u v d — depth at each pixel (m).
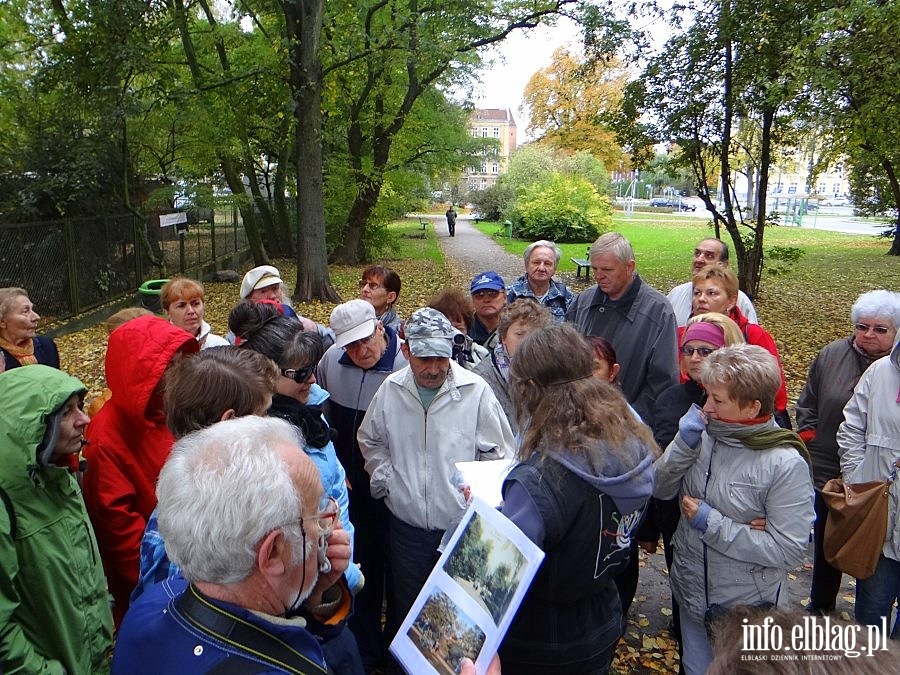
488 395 2.75
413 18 13.70
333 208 20.53
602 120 14.10
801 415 3.45
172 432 1.86
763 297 14.72
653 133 13.48
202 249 17.83
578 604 1.78
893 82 9.02
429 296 15.32
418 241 31.73
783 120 12.21
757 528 2.24
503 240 33.62
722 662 0.95
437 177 23.83
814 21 8.99
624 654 3.21
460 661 1.48
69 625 1.84
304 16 12.76
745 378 2.18
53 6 12.26
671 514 2.72
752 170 19.38
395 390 2.74
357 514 3.17
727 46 11.91
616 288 3.34
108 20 11.16
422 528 2.63
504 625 1.44
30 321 3.82
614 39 12.90
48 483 1.84
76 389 1.85
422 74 17.06
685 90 12.86
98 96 11.80
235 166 18.02
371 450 2.80
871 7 8.02
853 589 3.83
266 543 1.15
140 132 13.95
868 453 2.80
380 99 19.06
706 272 3.51
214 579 1.16
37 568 1.77
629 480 1.67
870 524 2.70
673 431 2.86
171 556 1.20
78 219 11.62
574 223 32.31
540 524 1.62
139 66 11.61
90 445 2.27
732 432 2.25
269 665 1.12
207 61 15.99
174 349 2.23
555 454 1.67
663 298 3.32
